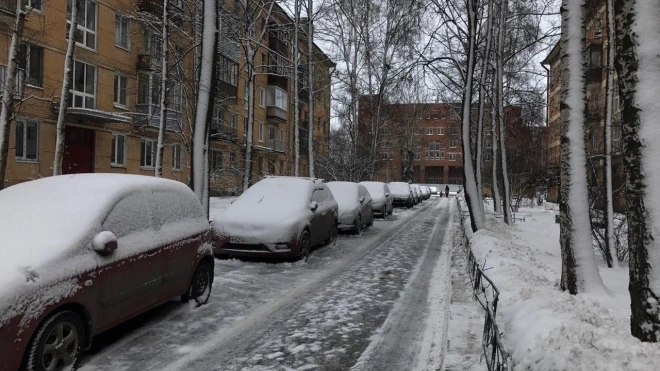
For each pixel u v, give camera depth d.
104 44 21.48
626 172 3.52
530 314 4.07
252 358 4.54
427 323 5.74
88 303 4.06
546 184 16.23
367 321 5.78
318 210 10.82
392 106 31.73
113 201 4.67
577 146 5.82
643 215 3.35
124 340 4.89
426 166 95.50
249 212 9.53
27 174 18.12
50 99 16.70
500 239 10.05
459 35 12.79
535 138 26.83
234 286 7.38
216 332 5.23
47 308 3.63
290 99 36.91
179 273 5.52
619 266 9.62
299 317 5.89
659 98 3.37
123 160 23.09
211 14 10.79
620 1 3.57
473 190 12.20
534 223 20.50
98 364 4.28
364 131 31.91
